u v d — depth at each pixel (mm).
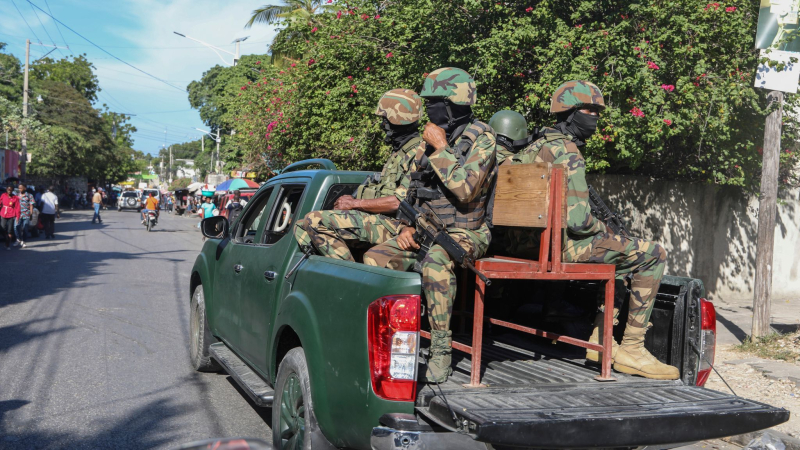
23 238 18172
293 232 3871
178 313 8492
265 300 3973
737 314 9836
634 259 3309
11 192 18156
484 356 3625
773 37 7309
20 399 4848
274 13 23516
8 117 35469
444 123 3316
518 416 2480
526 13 9078
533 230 3387
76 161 56438
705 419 2693
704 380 3414
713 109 8547
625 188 10688
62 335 7004
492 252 3834
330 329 2951
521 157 3605
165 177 142375
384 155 11625
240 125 20328
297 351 3383
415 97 3648
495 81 9250
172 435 4199
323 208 3980
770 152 7477
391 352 2609
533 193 3092
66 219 37062
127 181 107438
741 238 11609
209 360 5570
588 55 8094
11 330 7203
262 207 5102
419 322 2633
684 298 3383
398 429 2527
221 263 5180
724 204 11406
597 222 3381
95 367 5805
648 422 2602
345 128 12086
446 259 2969
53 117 55156
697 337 3361
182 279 11977
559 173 3086
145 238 23125
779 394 5539
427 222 3076
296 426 3303
